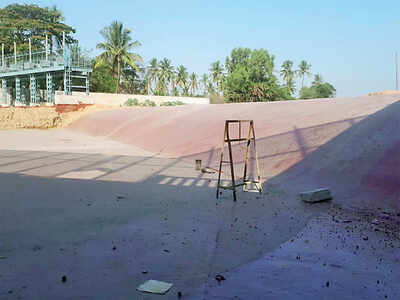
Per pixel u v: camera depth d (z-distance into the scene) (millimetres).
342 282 4230
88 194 8586
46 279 4133
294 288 4055
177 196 8562
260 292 3943
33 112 36000
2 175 10867
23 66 42344
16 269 4387
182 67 80688
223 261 4797
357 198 8055
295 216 6996
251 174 11227
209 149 15344
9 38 51125
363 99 15633
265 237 5793
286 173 10711
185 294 3854
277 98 64188
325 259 4934
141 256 4895
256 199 8359
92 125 31547
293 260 4887
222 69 84188
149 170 12234
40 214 6844
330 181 9312
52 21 54812
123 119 28891
